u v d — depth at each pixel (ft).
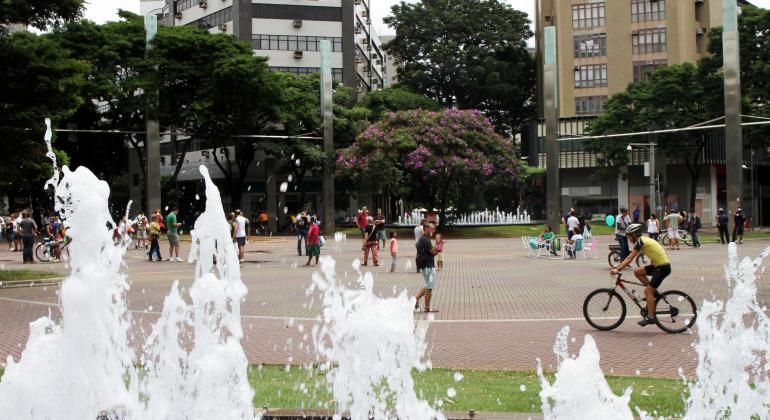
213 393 18.17
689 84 170.19
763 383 20.34
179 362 21.08
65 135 161.48
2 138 63.67
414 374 26.04
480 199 160.86
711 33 166.81
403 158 154.40
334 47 209.46
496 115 226.79
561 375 16.83
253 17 202.80
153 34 151.02
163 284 62.64
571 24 211.41
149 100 146.10
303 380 24.91
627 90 183.93
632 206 203.31
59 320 40.91
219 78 153.38
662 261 36.14
